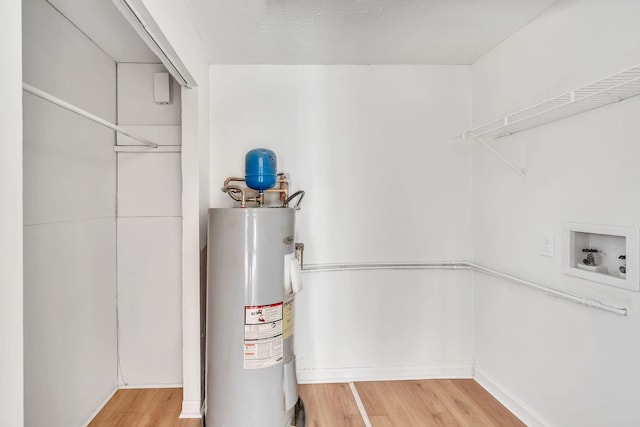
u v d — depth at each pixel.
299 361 2.38
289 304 1.86
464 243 2.44
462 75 2.43
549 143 1.72
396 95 2.41
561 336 1.65
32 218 1.54
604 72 1.39
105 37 1.97
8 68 0.57
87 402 1.96
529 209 1.87
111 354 2.23
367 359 2.42
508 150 2.05
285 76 2.36
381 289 2.42
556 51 1.64
